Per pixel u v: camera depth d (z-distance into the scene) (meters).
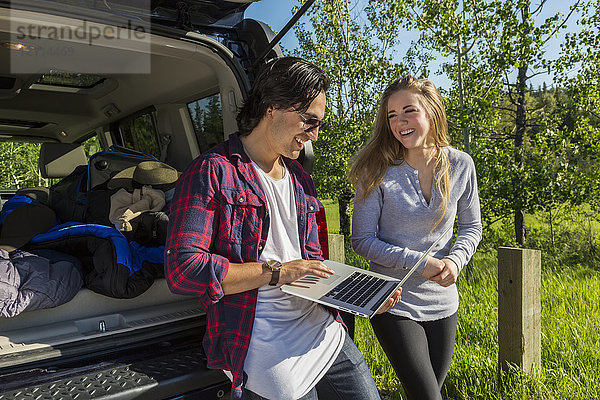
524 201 7.21
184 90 3.20
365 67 9.07
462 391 2.86
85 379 1.71
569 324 3.90
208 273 1.36
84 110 4.23
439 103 2.06
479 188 7.39
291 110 1.45
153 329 2.06
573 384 2.82
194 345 2.02
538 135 7.32
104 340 1.95
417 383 1.89
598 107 7.14
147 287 2.14
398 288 1.67
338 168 9.38
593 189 7.04
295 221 1.64
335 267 1.86
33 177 4.84
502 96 7.85
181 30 2.24
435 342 2.06
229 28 2.44
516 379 2.83
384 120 2.09
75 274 2.05
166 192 2.63
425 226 2.04
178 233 1.39
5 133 4.59
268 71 1.49
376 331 2.04
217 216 1.46
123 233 2.35
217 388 1.86
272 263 1.47
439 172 2.01
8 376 1.68
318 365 1.52
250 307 1.47
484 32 7.04
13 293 1.84
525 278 2.85
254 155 1.59
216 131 3.23
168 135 3.73
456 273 1.97
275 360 1.44
